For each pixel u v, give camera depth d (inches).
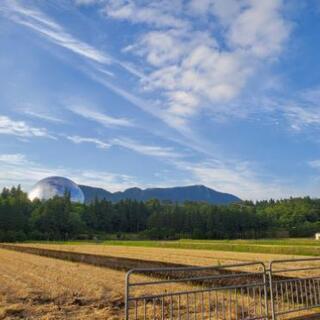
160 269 344.8
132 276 1011.9
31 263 1469.0
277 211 7303.2
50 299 696.4
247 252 2059.5
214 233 5880.9
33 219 5807.1
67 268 1250.0
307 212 7160.4
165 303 623.2
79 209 6766.7
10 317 559.8
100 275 1035.3
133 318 536.4
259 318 414.9
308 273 905.5
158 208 7672.2
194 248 2699.3
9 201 6225.4
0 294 743.1
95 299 690.8
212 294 674.8
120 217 6963.6
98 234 6323.8
